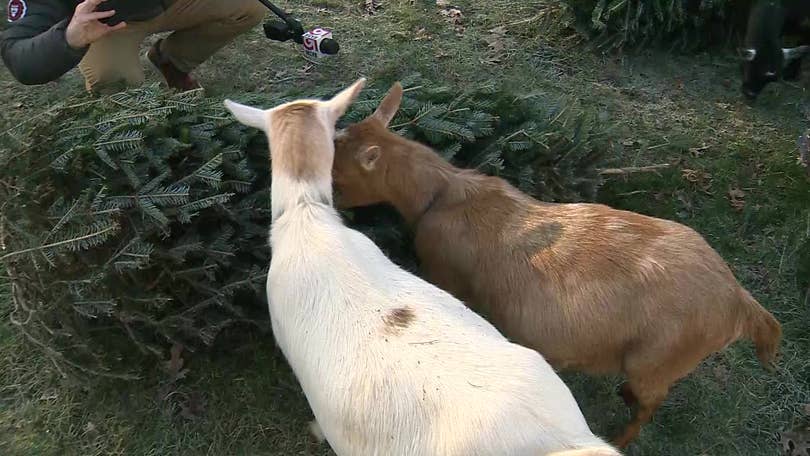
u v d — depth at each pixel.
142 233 2.88
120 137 2.85
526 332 2.83
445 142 3.51
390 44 5.45
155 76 4.96
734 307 2.70
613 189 4.31
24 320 3.11
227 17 4.22
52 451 3.10
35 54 3.28
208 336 3.11
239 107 2.71
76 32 3.18
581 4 5.48
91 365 3.18
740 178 4.58
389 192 3.06
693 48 5.61
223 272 3.21
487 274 2.90
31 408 3.23
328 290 2.32
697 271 2.66
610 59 5.56
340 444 2.15
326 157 2.64
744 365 3.60
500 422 1.87
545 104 3.79
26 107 4.68
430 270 3.12
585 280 2.70
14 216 2.88
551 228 2.87
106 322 3.22
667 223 2.85
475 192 3.02
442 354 2.08
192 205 2.86
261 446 3.18
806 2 4.82
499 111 3.64
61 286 2.90
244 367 3.42
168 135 3.06
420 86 3.56
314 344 2.25
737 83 5.40
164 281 3.12
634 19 5.39
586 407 3.39
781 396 3.50
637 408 3.05
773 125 5.04
